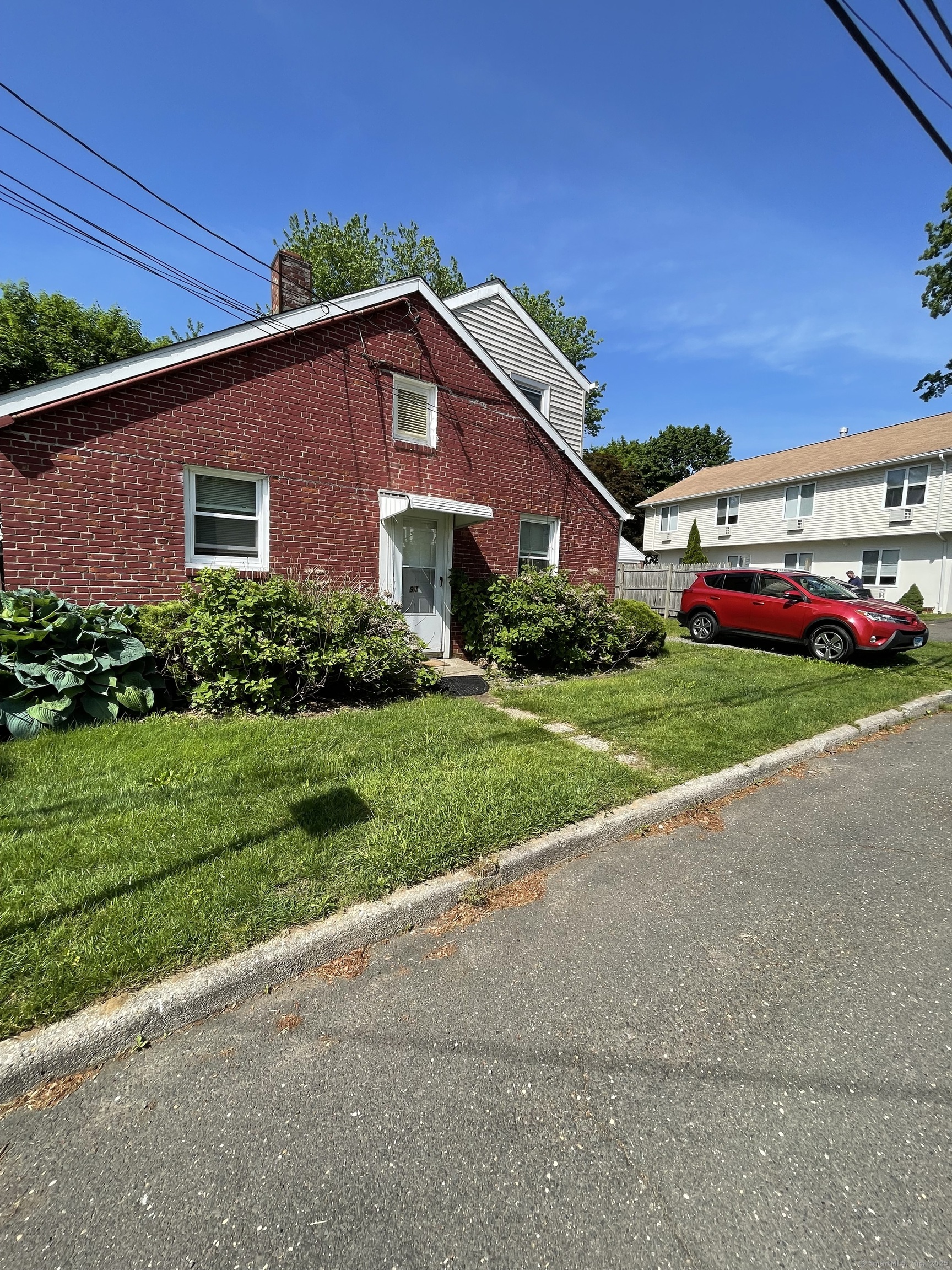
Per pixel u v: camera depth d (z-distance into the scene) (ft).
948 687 25.98
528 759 14.55
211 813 11.10
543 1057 6.62
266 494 23.91
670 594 56.70
